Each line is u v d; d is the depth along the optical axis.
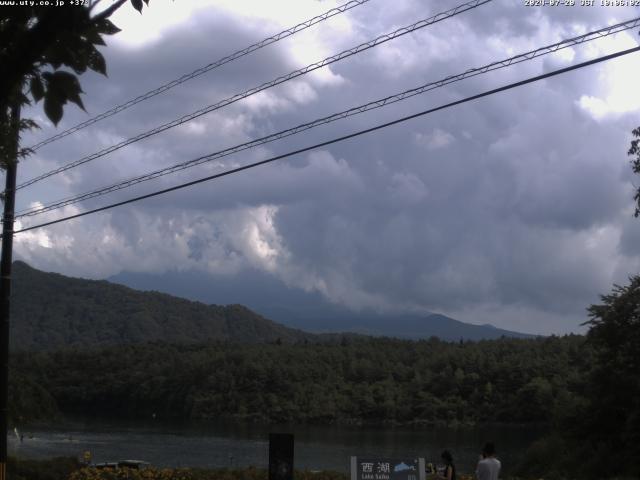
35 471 24.14
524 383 124.62
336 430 121.00
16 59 4.16
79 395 160.25
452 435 109.31
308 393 143.25
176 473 22.80
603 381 35.12
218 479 22.38
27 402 31.41
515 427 119.25
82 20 4.38
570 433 35.88
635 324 34.91
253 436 108.50
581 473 33.06
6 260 19.72
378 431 119.00
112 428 121.19
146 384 156.12
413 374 151.62
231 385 147.50
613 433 34.59
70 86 4.54
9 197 19.83
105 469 23.86
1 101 4.25
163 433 112.44
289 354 162.00
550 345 138.50
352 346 179.75
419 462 15.12
